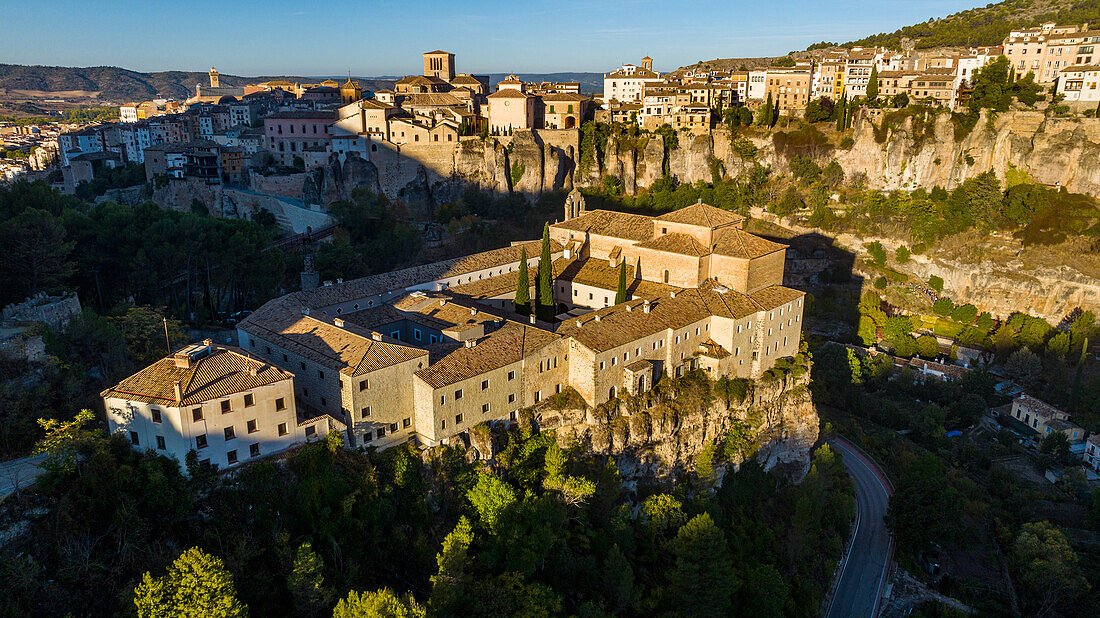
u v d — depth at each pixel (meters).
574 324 95.31
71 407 75.31
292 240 158.88
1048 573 96.94
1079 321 177.62
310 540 66.75
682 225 116.31
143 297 116.94
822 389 158.50
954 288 199.12
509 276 122.06
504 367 84.62
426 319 96.12
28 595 55.66
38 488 62.47
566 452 89.06
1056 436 140.75
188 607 52.69
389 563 70.75
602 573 75.50
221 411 67.50
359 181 185.75
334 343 81.06
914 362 177.75
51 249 94.56
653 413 96.38
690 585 75.56
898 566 105.00
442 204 194.38
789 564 95.69
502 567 70.19
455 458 80.06
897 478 128.00
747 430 105.00
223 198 194.12
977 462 137.88
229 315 123.81
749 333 105.94
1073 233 191.00
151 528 63.88
